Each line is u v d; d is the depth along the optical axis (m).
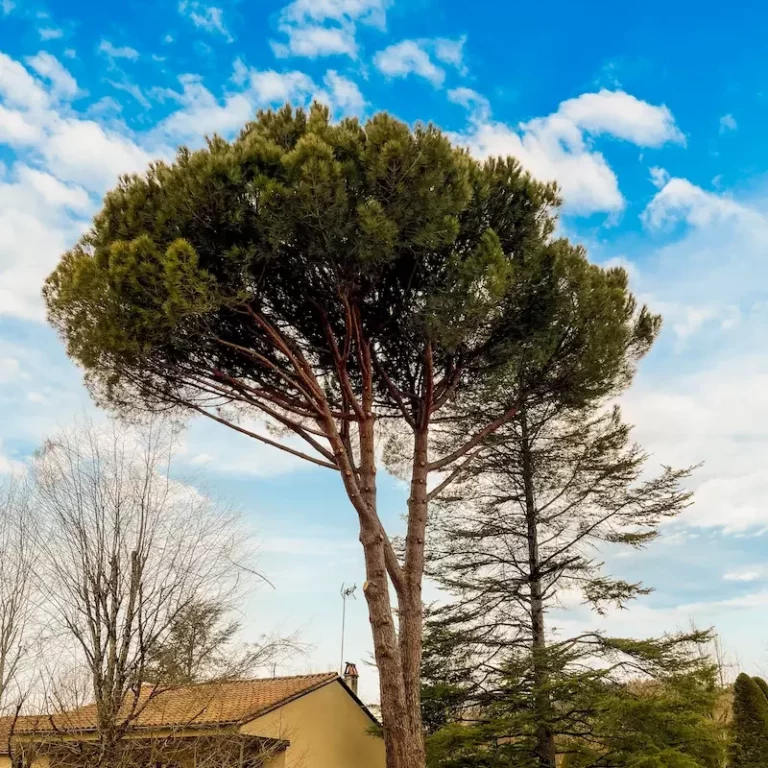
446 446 17.83
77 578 10.52
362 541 9.66
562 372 11.85
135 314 8.84
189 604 10.87
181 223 8.84
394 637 9.32
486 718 16.42
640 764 13.13
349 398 9.83
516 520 18.28
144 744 10.27
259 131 9.77
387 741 8.99
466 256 9.85
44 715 10.13
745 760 17.83
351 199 8.82
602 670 14.99
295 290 9.91
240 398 10.22
